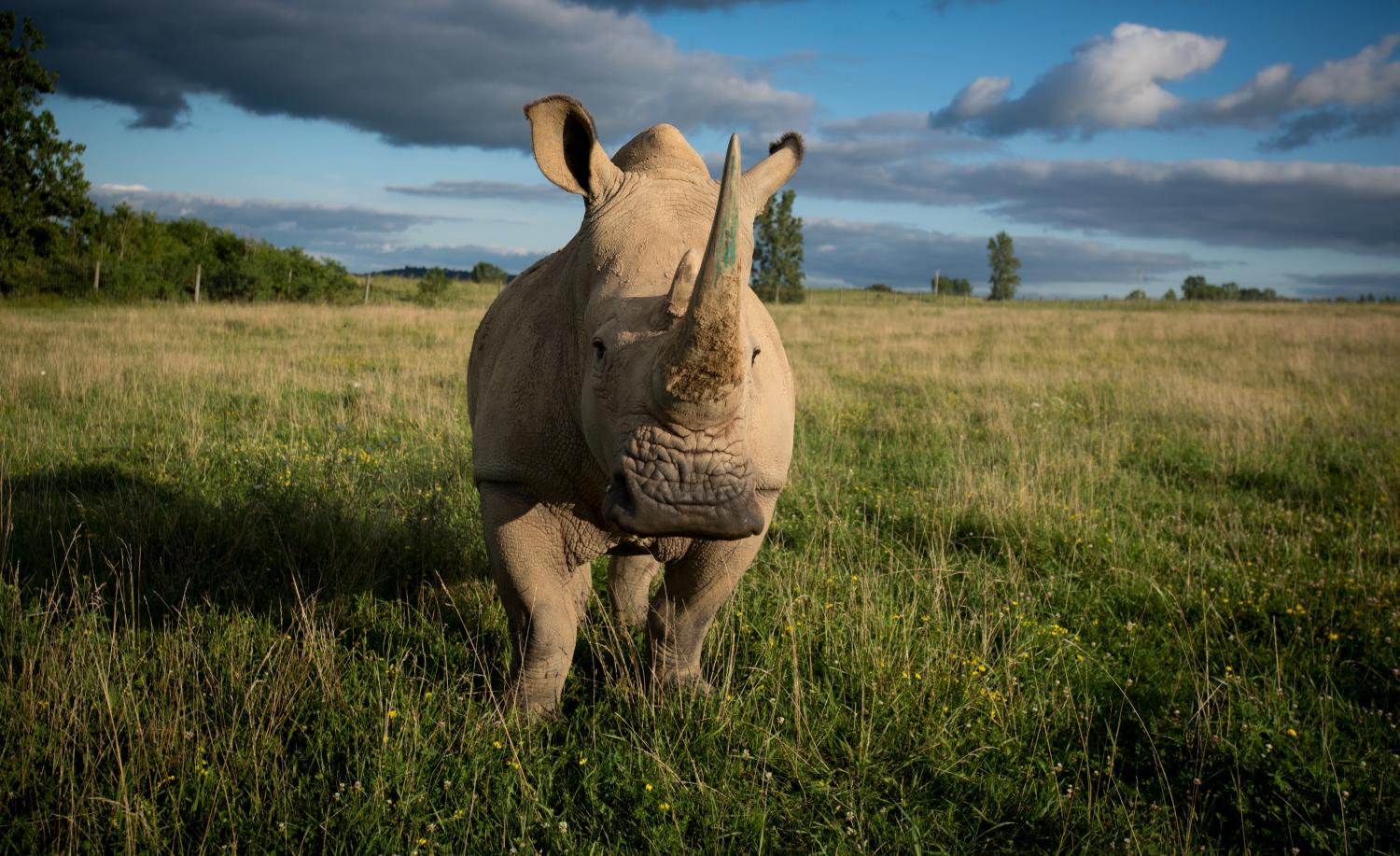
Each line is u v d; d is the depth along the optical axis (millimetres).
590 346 2865
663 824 3135
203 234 44625
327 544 5328
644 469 2357
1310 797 3477
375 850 2969
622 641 4246
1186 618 5168
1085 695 4102
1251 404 11633
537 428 3344
